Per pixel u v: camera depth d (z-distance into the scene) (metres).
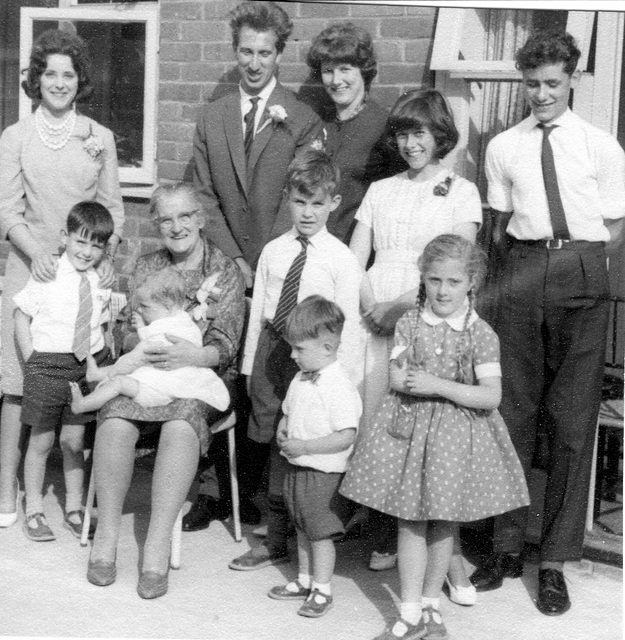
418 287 3.44
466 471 3.02
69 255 3.76
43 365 3.69
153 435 3.46
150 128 4.66
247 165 3.98
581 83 3.85
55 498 4.18
